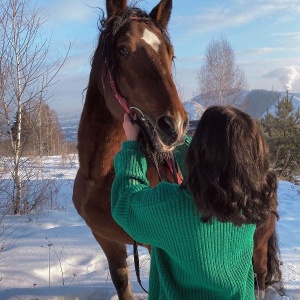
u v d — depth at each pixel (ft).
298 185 28.73
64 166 37.99
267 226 9.20
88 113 9.07
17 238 16.83
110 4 8.93
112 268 10.71
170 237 5.26
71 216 21.29
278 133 42.14
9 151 22.61
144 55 7.99
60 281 12.84
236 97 79.46
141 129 8.00
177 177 7.94
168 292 5.63
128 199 5.74
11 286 12.12
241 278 5.40
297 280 12.26
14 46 20.88
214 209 4.81
